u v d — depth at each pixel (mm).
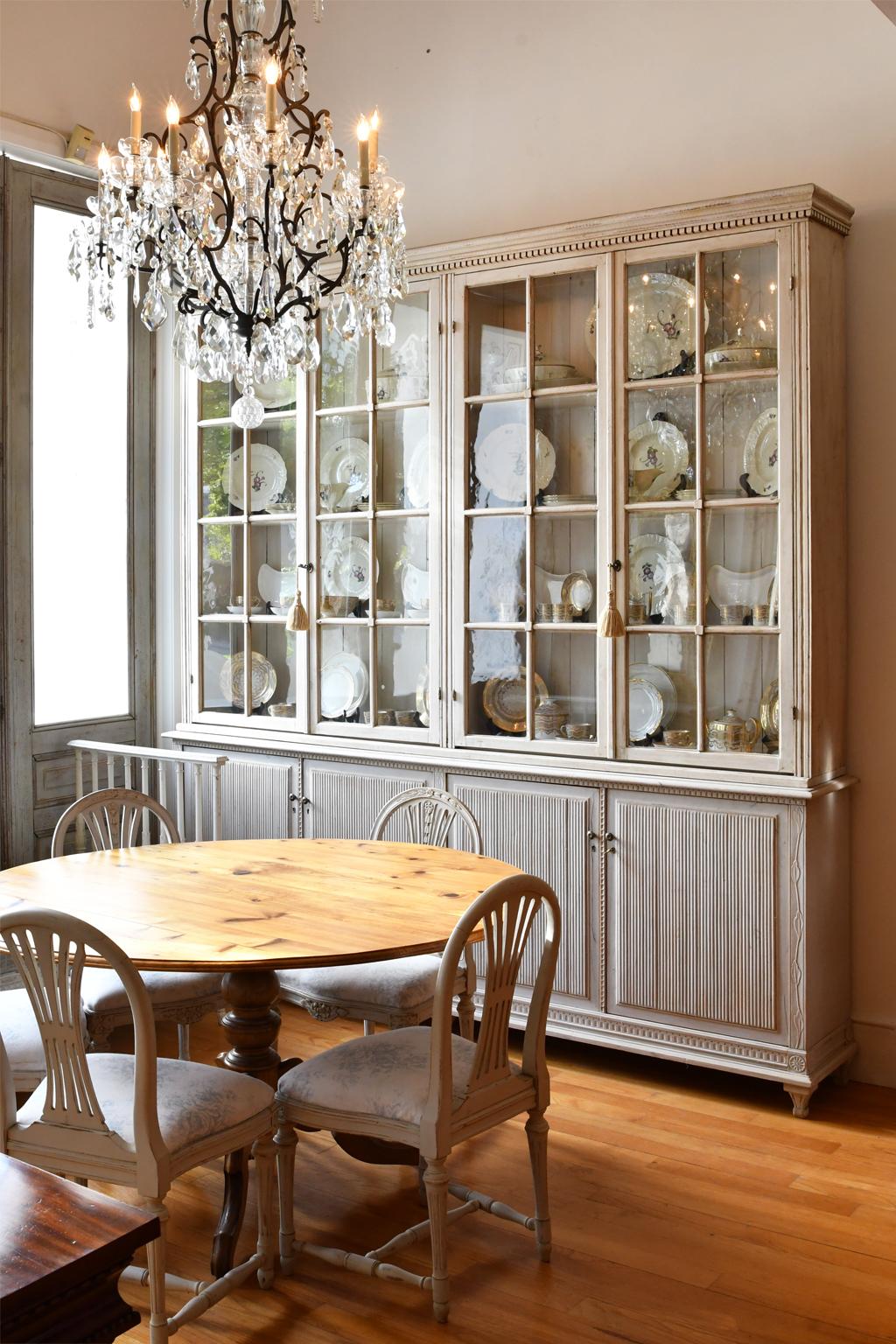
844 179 3730
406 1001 3047
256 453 4594
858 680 3754
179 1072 2512
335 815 4410
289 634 4539
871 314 3691
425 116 4547
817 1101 3635
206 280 2801
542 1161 2695
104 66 4520
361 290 2830
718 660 3637
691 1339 2412
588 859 3844
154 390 4887
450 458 4105
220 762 4059
